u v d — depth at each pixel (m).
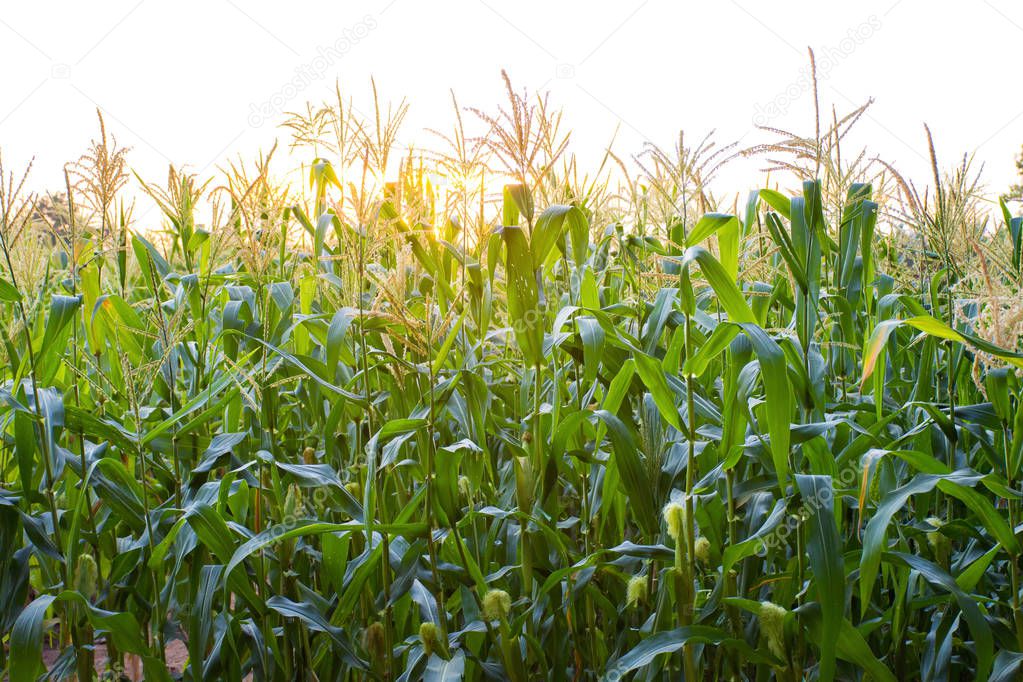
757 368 2.12
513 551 2.74
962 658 2.61
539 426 2.46
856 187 3.00
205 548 2.61
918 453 1.99
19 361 2.60
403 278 2.42
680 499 2.29
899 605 2.30
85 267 3.14
